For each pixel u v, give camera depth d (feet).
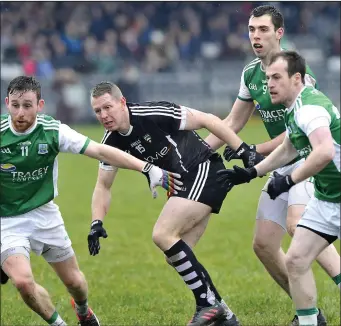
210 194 50.03
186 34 221.66
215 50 218.18
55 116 196.34
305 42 222.69
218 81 204.74
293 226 51.72
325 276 69.82
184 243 49.60
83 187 127.75
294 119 43.86
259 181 132.67
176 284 68.33
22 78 45.62
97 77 200.13
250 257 78.28
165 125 49.88
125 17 225.15
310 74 49.44
